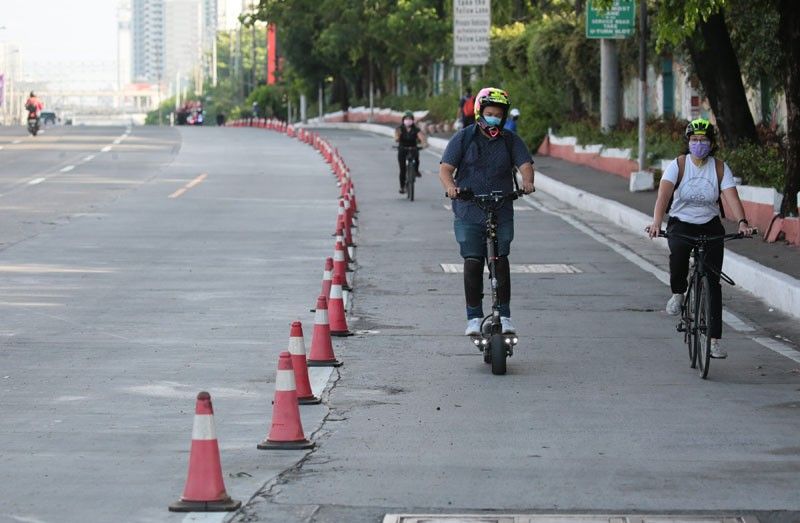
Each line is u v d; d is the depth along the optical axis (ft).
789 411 81.82
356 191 267.18
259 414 80.07
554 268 155.84
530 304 128.98
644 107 245.65
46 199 246.06
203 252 167.22
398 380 91.50
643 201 222.89
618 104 316.60
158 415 79.46
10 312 119.75
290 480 64.18
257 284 139.54
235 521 57.11
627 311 124.77
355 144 460.55
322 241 180.45
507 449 70.95
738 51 229.66
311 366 96.63
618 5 253.24
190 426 76.38
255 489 62.49
